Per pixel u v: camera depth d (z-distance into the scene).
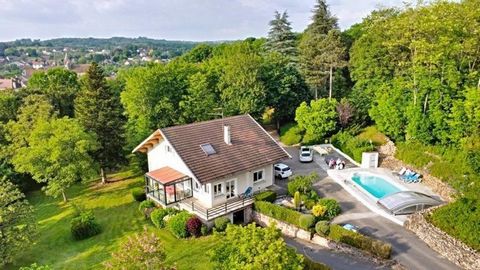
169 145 36.41
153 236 22.42
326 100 54.72
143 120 52.69
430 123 40.88
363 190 37.84
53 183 41.31
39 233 34.34
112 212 40.19
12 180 47.44
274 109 64.38
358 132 53.06
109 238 34.56
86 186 49.03
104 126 47.44
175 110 55.44
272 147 39.84
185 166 34.78
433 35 41.03
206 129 39.06
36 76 81.31
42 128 42.44
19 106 58.22
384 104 45.47
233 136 39.28
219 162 35.84
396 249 27.48
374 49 52.72
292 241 30.50
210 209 33.53
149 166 42.06
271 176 39.50
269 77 60.91
